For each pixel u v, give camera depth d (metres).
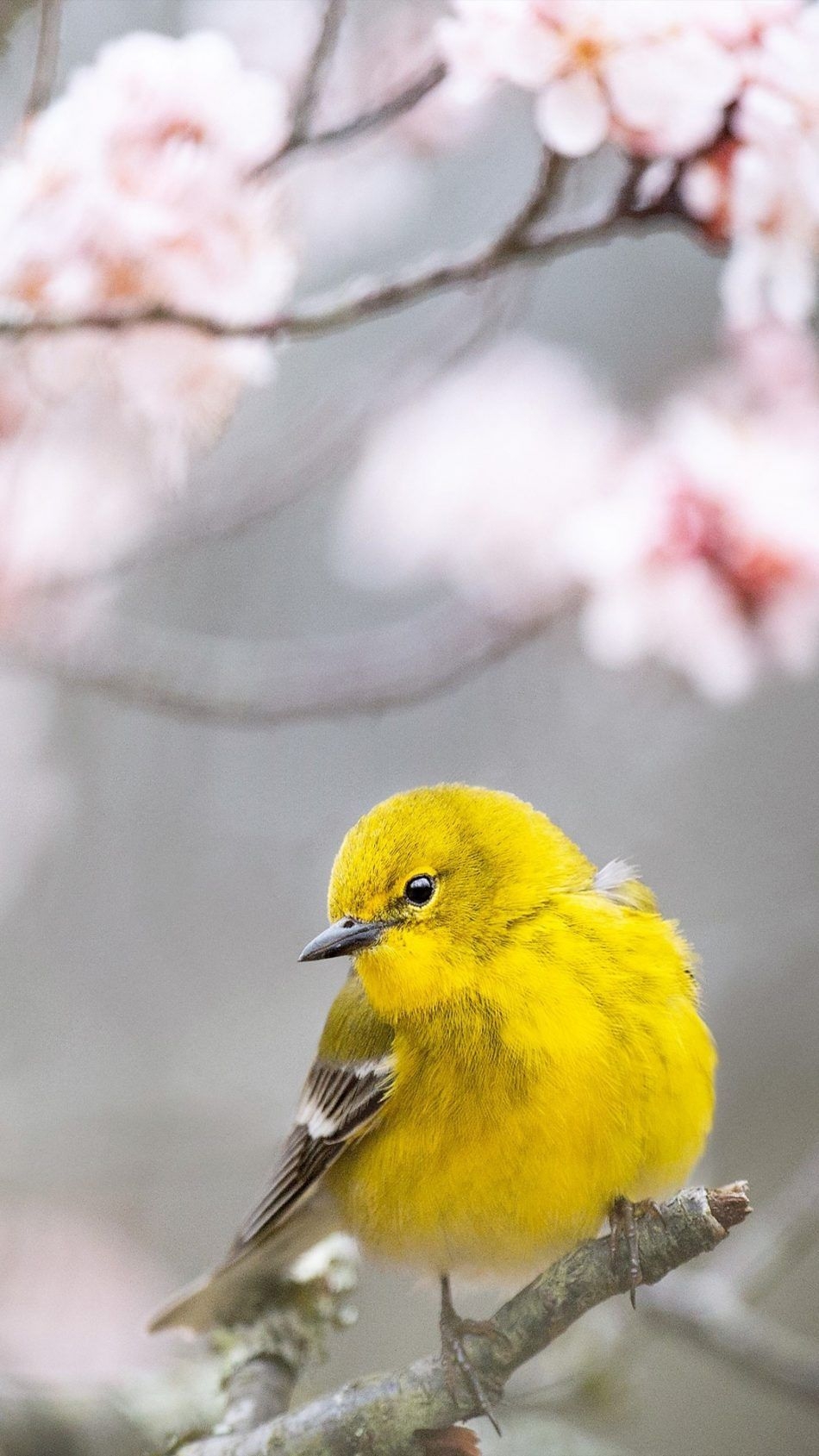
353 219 2.62
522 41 2.43
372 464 2.63
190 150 2.47
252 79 2.48
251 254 2.48
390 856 2.46
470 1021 2.46
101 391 2.53
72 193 2.47
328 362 2.71
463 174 2.70
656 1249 2.44
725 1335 2.55
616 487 2.58
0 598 2.59
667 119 2.43
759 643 2.54
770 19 2.44
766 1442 2.66
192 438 2.49
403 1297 2.68
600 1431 2.63
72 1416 2.50
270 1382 2.49
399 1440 2.45
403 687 2.59
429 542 2.62
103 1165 2.69
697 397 2.60
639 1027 2.45
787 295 2.46
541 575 2.60
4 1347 2.63
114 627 2.60
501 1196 2.45
